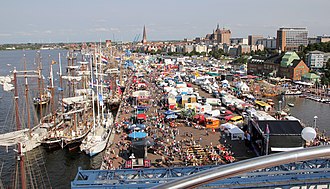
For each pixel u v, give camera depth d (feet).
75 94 372.99
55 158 215.10
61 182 182.70
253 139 209.26
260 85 515.91
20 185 177.88
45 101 364.17
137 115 288.10
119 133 248.11
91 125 265.95
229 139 230.48
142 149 186.60
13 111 343.87
